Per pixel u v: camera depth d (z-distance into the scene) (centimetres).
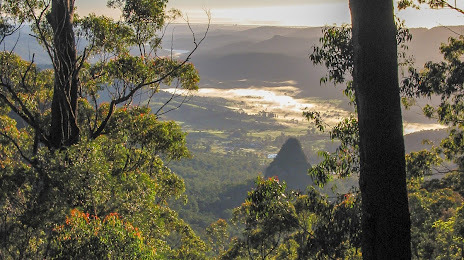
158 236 1398
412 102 1294
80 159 1051
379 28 520
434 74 1286
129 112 1628
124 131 1573
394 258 523
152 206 1395
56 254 805
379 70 521
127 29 1683
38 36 1498
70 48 1323
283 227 1184
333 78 1051
